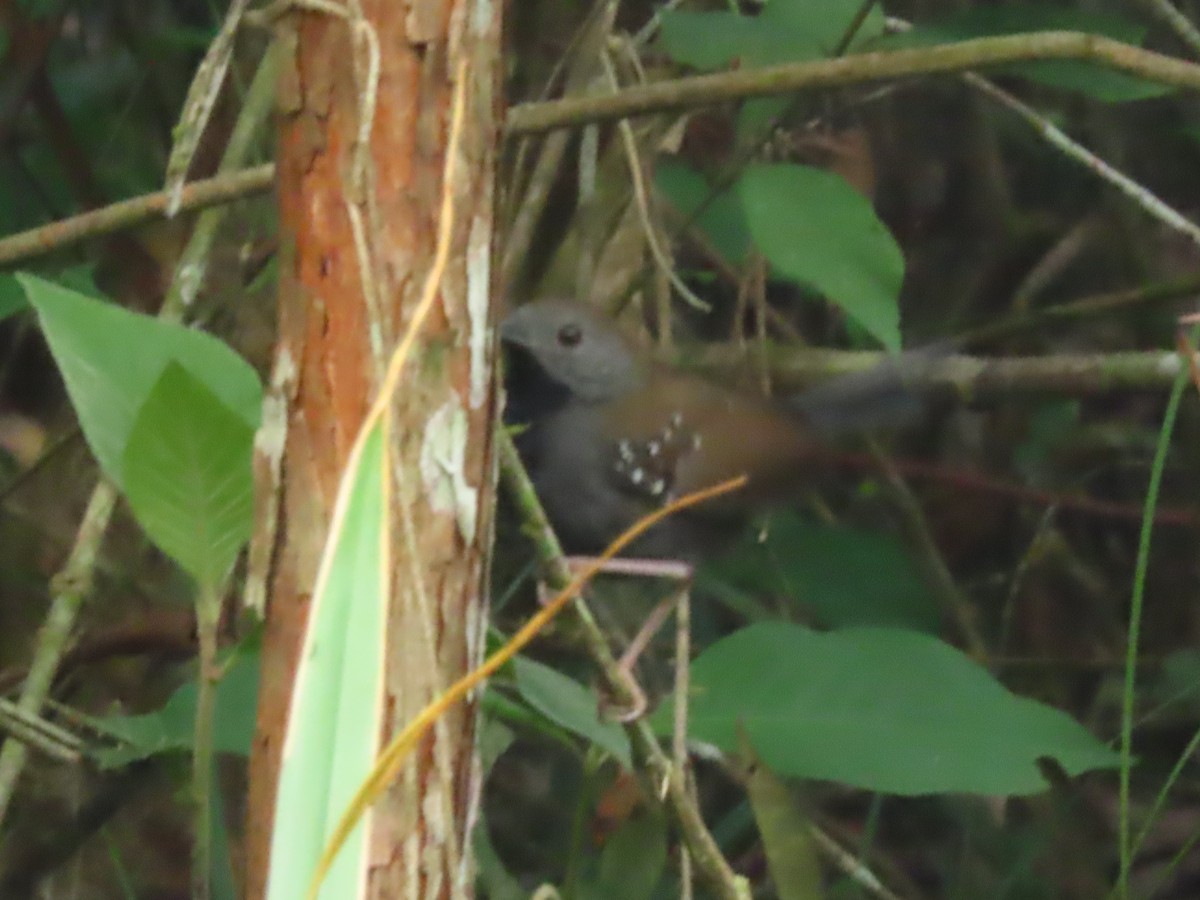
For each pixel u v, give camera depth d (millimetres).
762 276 7379
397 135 2984
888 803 8117
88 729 6676
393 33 2963
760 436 7051
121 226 5551
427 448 3023
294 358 3039
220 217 6297
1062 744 4754
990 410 8391
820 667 4902
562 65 6949
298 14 2975
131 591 6945
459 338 3041
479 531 3141
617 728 4488
